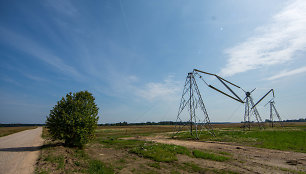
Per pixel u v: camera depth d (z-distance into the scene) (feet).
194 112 124.47
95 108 63.98
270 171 33.76
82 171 31.37
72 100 59.21
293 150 61.46
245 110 193.36
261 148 66.80
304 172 33.47
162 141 96.89
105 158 45.75
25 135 133.90
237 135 115.55
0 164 36.52
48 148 54.44
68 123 55.57
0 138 111.45
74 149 56.39
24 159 41.11
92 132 60.44
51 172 30.12
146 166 37.35
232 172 32.60
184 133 155.22
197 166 36.96
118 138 120.26
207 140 100.68
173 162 41.04
